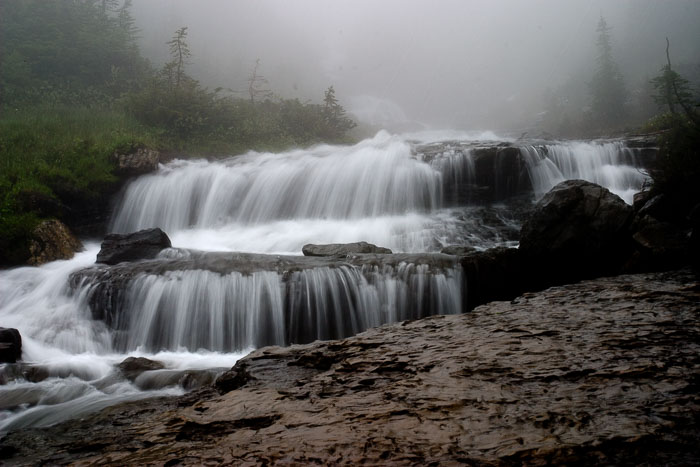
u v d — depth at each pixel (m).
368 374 3.91
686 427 2.50
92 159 15.95
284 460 2.35
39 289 10.41
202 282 9.34
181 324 9.22
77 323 9.50
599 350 3.92
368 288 9.23
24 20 27.08
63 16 28.81
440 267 9.30
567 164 15.80
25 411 5.92
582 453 2.27
